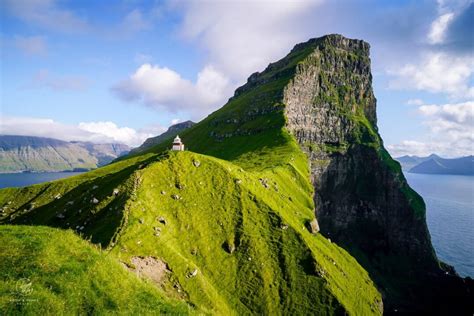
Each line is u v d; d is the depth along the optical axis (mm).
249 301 97312
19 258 27188
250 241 113250
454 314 182625
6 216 153500
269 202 135250
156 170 122438
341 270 132750
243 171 148125
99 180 145750
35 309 23469
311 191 189375
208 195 122875
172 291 80062
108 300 27703
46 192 166875
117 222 91188
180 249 98312
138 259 82250
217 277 99688
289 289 105000
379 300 144875
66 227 103375
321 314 100938
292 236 122062
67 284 26500
